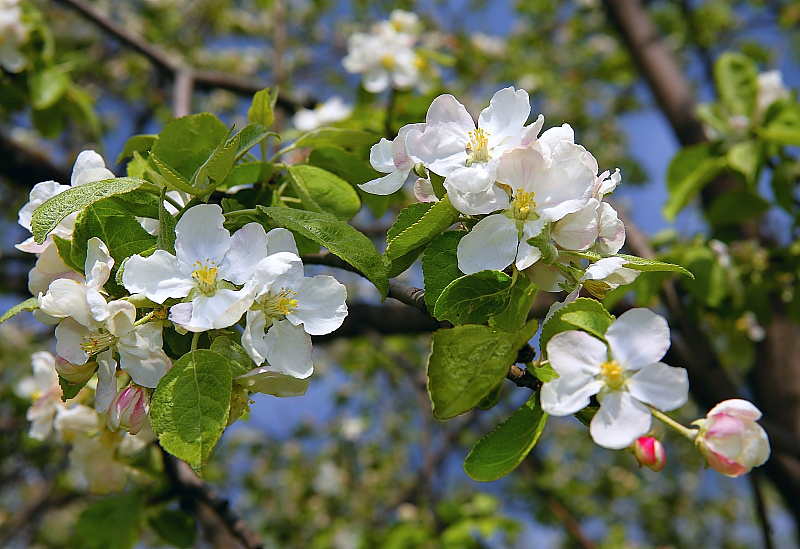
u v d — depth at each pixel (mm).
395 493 2125
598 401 420
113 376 444
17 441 1632
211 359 428
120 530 676
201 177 465
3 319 448
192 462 415
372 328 1046
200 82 1019
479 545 1216
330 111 979
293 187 533
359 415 2252
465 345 428
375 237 1174
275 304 447
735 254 904
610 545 1479
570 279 445
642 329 421
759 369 1093
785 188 875
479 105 1614
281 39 1213
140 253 457
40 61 890
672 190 904
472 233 444
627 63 2230
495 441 434
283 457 2238
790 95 892
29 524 1918
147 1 2031
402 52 933
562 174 445
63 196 440
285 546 2037
